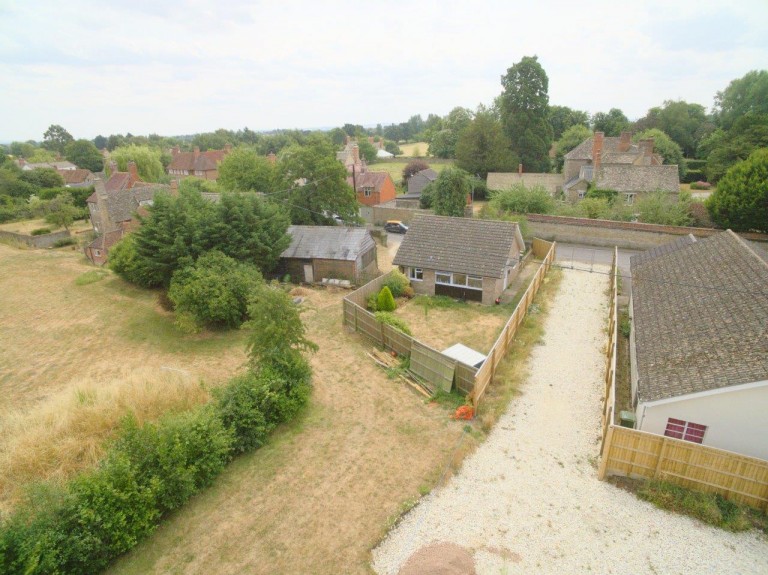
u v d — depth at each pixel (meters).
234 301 24.03
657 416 14.03
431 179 67.25
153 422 15.30
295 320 17.48
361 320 23.16
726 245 21.23
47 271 33.84
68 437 14.62
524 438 15.37
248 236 28.83
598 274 32.06
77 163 111.31
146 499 11.39
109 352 22.69
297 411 16.61
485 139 66.69
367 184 60.78
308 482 13.45
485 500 12.79
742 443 13.16
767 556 11.11
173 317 26.14
